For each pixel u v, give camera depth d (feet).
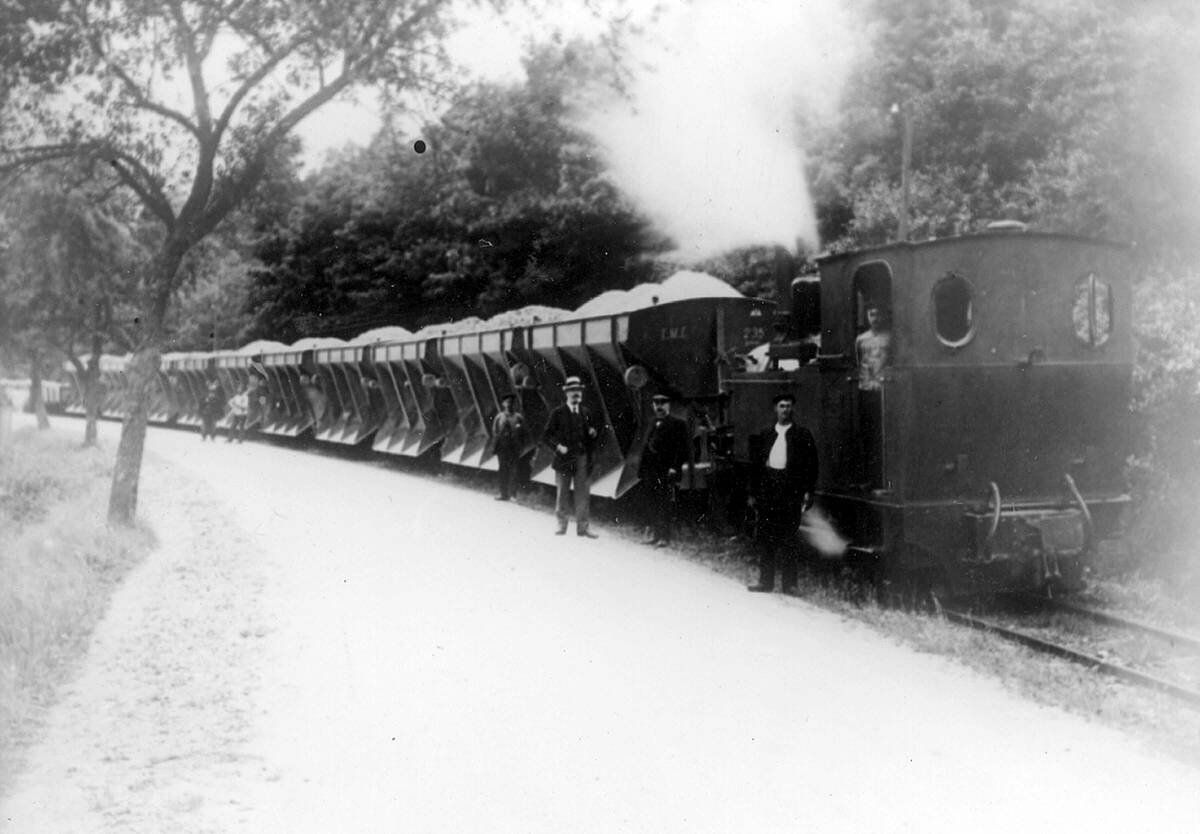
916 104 62.90
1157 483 36.96
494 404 69.26
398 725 22.72
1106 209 43.37
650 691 24.75
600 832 17.56
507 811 18.40
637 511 51.42
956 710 23.35
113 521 46.70
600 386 52.65
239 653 28.27
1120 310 34.47
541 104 93.15
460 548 43.68
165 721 22.99
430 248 107.55
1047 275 33.50
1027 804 18.39
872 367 33.37
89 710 23.75
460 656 27.68
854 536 34.63
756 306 49.52
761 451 35.40
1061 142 50.80
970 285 32.78
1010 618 32.45
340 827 17.74
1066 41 54.24
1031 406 33.24
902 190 55.72
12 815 17.94
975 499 32.63
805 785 19.30
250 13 45.11
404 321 114.42
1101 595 34.14
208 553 42.55
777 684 25.18
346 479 71.67
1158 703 23.36
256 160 48.08
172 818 17.90
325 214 113.09
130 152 47.06
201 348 135.85
